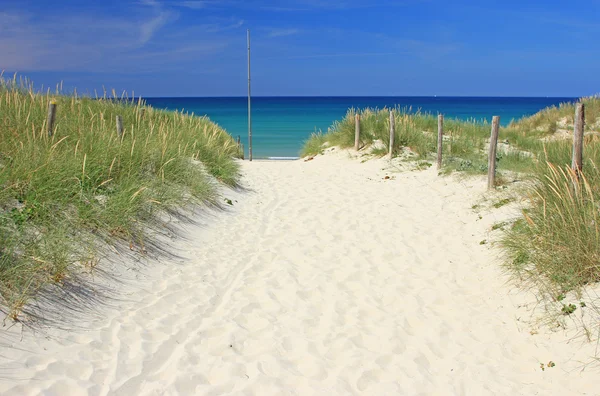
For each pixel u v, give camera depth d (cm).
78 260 518
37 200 575
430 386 404
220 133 1720
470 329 501
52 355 388
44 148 698
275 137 3503
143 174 838
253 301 554
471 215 878
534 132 2170
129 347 429
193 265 643
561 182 664
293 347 460
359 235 814
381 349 461
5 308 412
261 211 963
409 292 593
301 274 641
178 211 796
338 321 515
